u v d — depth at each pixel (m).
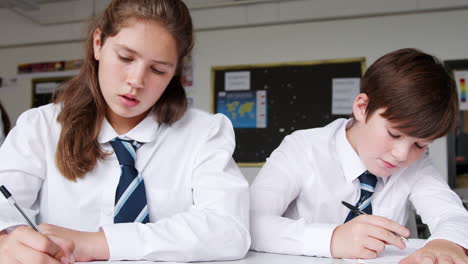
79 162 0.86
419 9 3.03
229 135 0.97
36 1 3.69
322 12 3.21
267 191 1.03
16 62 3.97
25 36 3.90
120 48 0.77
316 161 1.11
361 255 0.79
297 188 1.11
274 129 3.30
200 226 0.76
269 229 0.91
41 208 0.89
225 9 3.41
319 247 0.84
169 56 0.80
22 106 3.92
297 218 1.14
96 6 3.64
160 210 0.91
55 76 3.87
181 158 0.94
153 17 0.77
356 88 3.17
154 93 0.82
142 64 0.78
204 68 3.49
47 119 0.91
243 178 0.89
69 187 0.88
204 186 0.86
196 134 0.96
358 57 3.19
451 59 3.03
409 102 0.87
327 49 3.25
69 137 0.86
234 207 0.83
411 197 1.11
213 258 0.76
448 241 0.80
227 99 3.42
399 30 3.13
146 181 0.91
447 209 0.99
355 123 1.09
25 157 0.85
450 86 0.92
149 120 0.93
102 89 0.83
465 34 3.02
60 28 3.82
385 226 0.81
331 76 3.22
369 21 3.18
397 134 0.90
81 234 0.72
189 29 0.88
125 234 0.73
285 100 3.30
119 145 0.90
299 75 3.29
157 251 0.72
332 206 1.10
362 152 0.99
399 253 0.84
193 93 3.50
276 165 1.10
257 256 0.85
